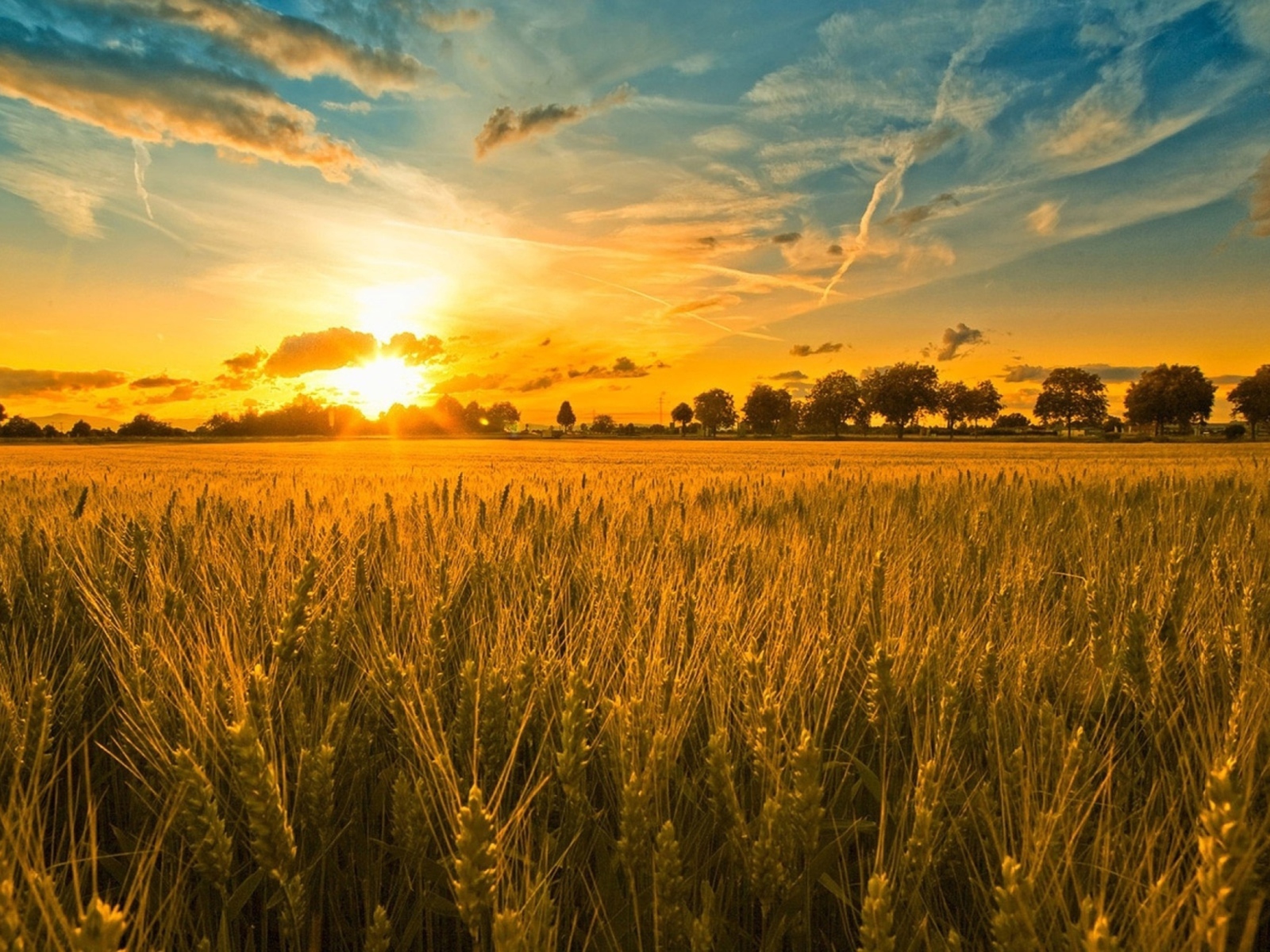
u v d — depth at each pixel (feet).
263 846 4.22
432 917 5.07
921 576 12.38
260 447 222.69
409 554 12.84
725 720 6.72
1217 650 7.72
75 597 10.55
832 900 5.25
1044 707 5.99
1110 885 4.76
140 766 6.44
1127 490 28.32
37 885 3.85
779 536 17.38
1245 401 363.97
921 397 421.18
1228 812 3.39
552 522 18.01
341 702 6.07
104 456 142.51
